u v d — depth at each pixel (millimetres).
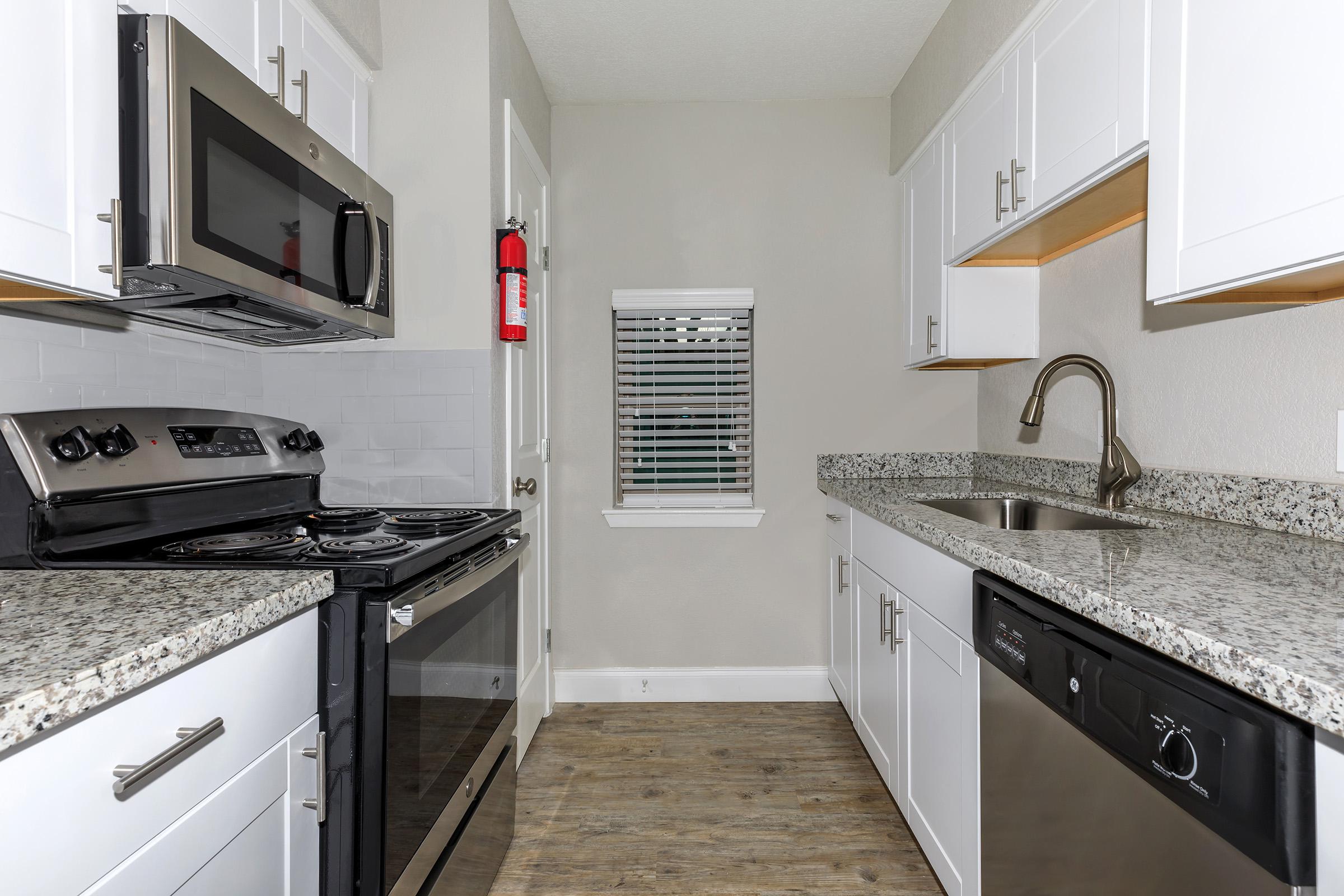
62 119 891
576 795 2059
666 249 2770
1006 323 2256
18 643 672
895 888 1637
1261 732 627
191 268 1047
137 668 646
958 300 2246
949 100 2137
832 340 2777
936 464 2764
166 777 711
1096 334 1948
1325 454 1255
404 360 1943
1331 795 577
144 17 1016
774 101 2768
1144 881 808
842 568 2502
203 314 1420
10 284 959
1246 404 1433
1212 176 1037
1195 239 1073
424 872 1169
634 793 2070
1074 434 2084
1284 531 1309
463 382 1938
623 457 2809
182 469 1336
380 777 1024
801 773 2189
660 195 2768
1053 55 1544
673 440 2809
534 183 2477
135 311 1376
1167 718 746
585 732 2500
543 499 2605
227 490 1446
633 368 2787
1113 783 869
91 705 595
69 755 601
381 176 1947
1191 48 1080
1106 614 823
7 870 544
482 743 1509
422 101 1944
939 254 2289
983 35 1885
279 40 1491
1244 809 642
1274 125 922
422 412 1942
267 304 1320
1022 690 1108
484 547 1534
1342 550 1135
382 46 1953
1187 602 806
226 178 1135
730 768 2221
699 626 2799
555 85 2621
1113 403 1689
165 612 788
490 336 1935
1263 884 632
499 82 2035
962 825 1359
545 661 2623
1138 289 1766
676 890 1633
